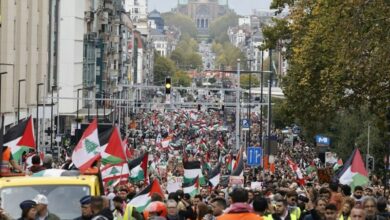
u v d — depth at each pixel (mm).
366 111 74812
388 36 40188
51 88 112000
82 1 140125
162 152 108000
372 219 22891
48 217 20562
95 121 29734
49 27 111438
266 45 74625
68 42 135000
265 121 154875
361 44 40688
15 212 21625
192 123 195125
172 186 41531
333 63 52094
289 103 65625
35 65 98688
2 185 22062
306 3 65312
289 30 73250
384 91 45812
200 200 28953
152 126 181375
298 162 89000
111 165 33625
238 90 107625
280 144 123875
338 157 78312
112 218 20375
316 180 53219
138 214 23797
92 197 20234
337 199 25438
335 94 50125
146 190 27359
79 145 29656
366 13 40500
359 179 34406
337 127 81000
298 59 59312
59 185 22172
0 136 26266
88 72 153250
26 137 35500
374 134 74438
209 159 94562
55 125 115812
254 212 20922
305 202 28656
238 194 19125
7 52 84250
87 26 153750
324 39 53219
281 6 73812
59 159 70562
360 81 47125
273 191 34906
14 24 88375
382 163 74938
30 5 95750
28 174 25000
